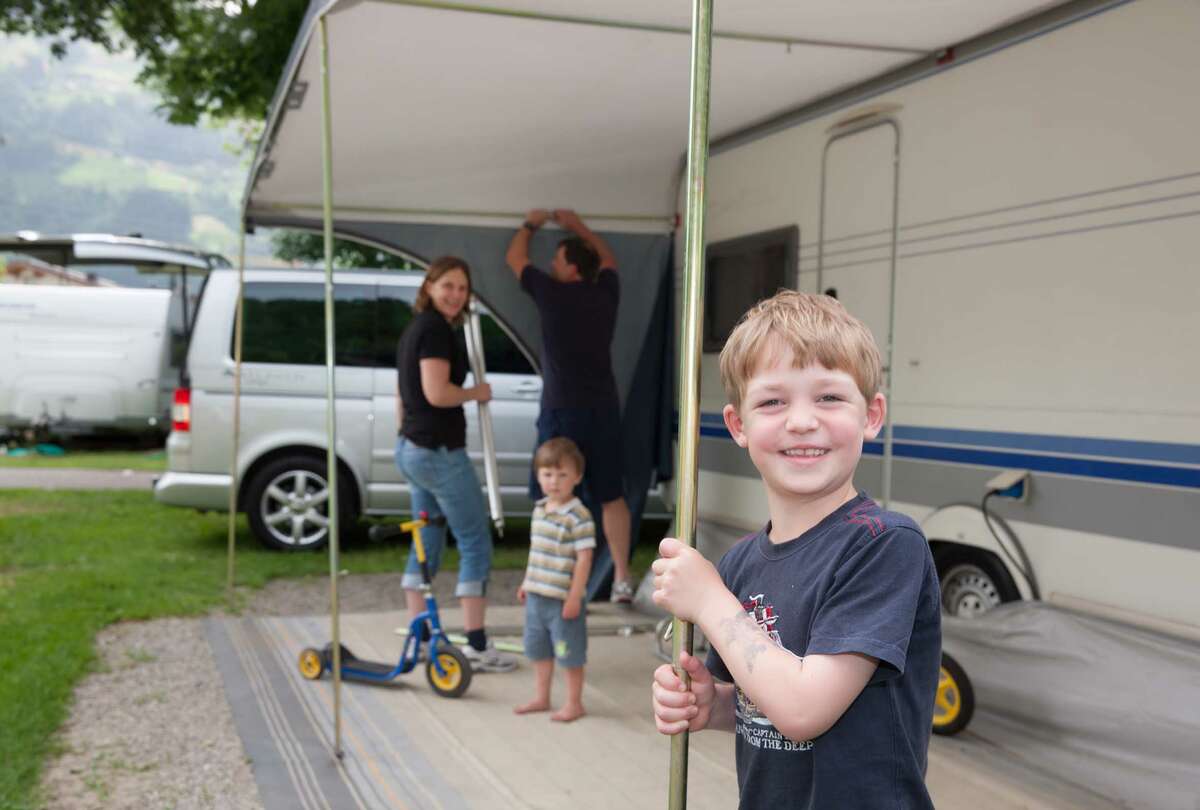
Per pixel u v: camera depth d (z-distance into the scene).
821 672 1.35
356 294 7.46
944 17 3.75
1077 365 3.64
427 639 4.44
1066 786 3.37
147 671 4.70
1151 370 3.38
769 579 1.53
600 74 4.25
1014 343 3.89
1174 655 3.19
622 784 3.47
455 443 4.63
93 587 6.19
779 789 1.51
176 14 11.08
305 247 15.85
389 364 7.49
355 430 7.43
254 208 6.10
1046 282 3.75
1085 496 3.62
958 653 3.79
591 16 3.54
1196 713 3.06
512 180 5.98
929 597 1.45
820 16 3.66
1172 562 3.32
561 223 6.02
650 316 6.25
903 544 1.42
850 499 1.52
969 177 4.08
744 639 1.41
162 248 15.05
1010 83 3.88
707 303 5.89
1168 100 3.32
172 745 3.81
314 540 7.59
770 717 1.38
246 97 11.27
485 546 4.77
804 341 1.46
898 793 1.42
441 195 5.98
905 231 4.41
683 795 1.60
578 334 5.47
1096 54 3.55
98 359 14.48
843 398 1.47
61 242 14.98
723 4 3.46
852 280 4.73
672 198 6.22
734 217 5.62
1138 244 3.42
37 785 3.42
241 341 6.87
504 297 6.08
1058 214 3.70
